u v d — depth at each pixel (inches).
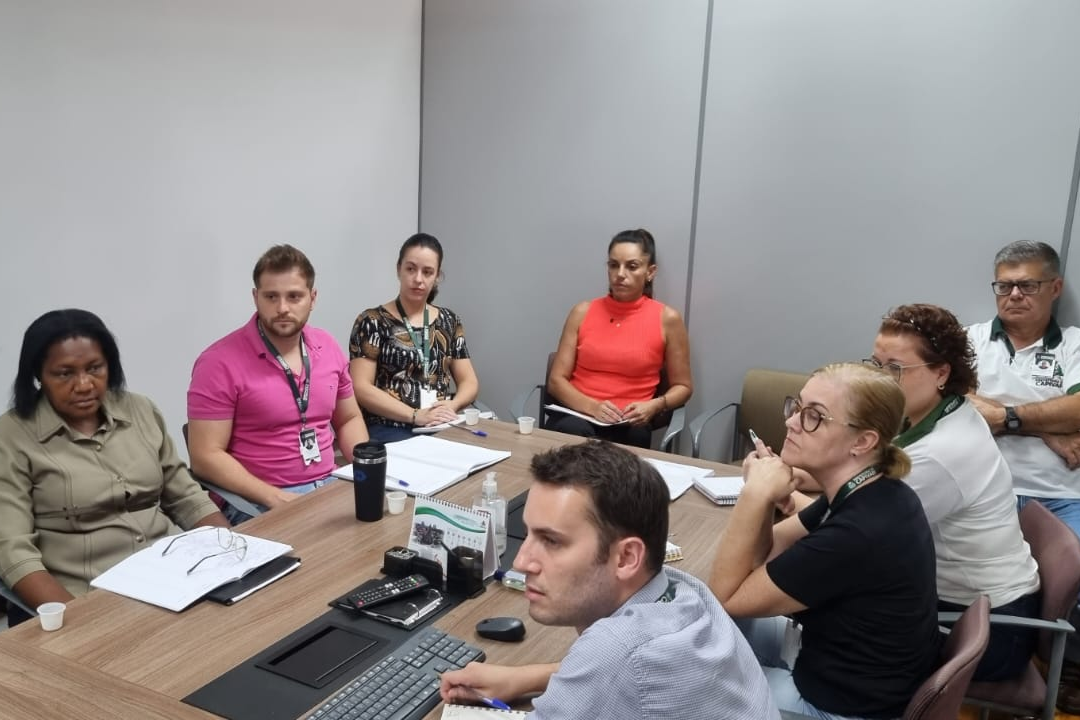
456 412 120.4
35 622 53.1
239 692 46.0
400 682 46.8
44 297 102.1
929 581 56.0
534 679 46.5
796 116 128.2
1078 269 113.7
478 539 58.9
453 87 156.4
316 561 63.4
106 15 104.2
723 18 130.7
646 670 34.9
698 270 139.9
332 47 138.3
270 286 89.7
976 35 114.8
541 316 155.7
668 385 137.4
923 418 70.5
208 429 89.9
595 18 140.7
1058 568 68.0
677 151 138.0
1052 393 107.7
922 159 121.0
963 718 90.0
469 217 159.5
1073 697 90.1
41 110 98.9
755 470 61.1
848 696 56.4
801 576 54.4
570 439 99.3
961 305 122.0
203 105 118.3
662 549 39.7
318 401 97.1
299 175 135.9
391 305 124.7
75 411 73.3
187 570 60.0
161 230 115.1
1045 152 113.3
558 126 147.5
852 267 128.3
